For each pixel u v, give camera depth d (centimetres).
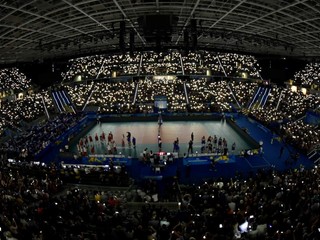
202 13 2602
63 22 2709
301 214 1502
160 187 2552
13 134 4831
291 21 2650
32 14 2225
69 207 1670
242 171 3183
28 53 4094
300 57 4666
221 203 1764
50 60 4775
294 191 1806
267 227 1348
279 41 3672
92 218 1505
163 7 2370
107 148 3953
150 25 2483
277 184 2092
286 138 4081
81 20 2773
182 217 1549
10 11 2047
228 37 3544
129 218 1588
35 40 3262
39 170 2708
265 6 2222
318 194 1756
